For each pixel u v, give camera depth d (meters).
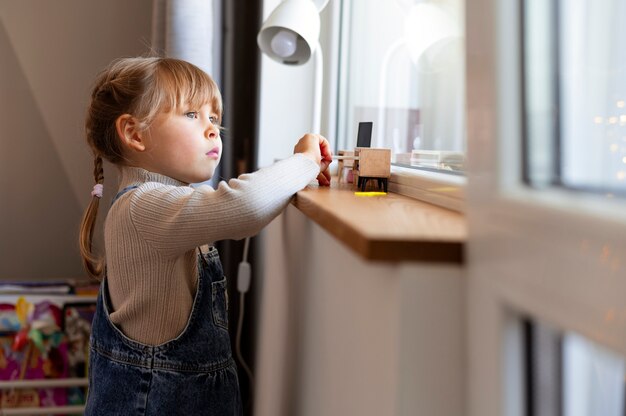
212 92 1.15
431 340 0.50
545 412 0.44
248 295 1.67
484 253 0.47
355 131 1.48
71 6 2.03
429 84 1.07
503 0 0.46
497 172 0.45
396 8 1.24
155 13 1.56
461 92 0.93
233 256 1.68
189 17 1.43
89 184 2.05
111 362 1.05
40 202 2.05
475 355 0.48
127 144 1.10
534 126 0.47
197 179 1.13
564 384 0.42
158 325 1.03
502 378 0.45
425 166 1.07
